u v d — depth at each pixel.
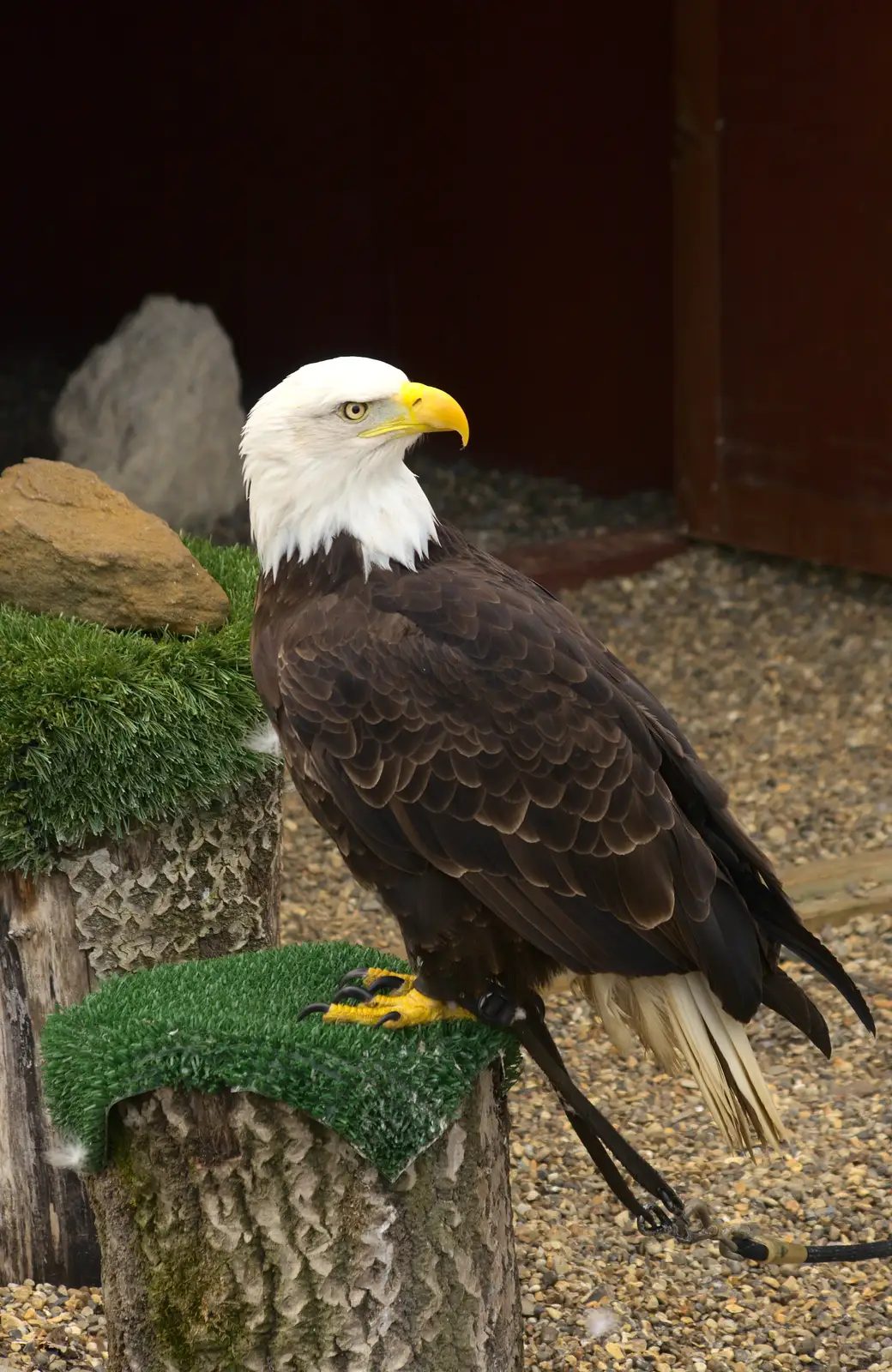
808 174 10.01
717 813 4.01
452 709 3.86
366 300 14.74
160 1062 3.60
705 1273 4.94
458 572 4.11
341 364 4.09
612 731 3.86
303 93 14.58
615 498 12.79
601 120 12.37
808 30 9.81
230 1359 3.77
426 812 3.87
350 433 4.04
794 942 4.07
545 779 3.82
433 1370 3.82
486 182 13.37
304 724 3.96
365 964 4.26
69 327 16.42
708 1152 5.51
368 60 14.16
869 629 9.94
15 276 16.45
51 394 14.62
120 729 4.45
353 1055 3.68
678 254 10.88
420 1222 3.76
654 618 10.38
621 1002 4.09
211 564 5.56
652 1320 4.73
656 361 12.45
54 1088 3.79
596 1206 5.26
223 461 11.82
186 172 15.52
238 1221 3.70
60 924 4.60
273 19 14.59
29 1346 4.53
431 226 13.98
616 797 3.81
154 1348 3.83
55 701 4.44
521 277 13.28
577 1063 6.07
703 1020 3.90
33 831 4.48
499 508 12.65
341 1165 3.67
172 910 4.71
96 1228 4.43
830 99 9.80
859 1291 4.82
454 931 3.94
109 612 4.91
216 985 4.11
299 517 4.13
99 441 11.58
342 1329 3.75
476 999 3.94
